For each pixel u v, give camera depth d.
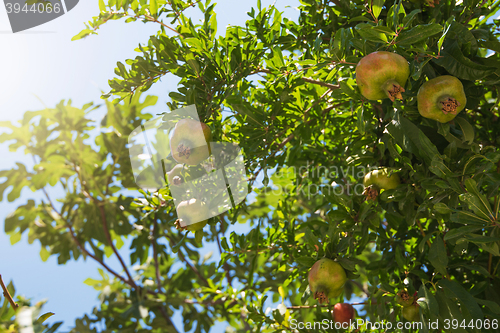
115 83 1.05
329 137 1.37
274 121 1.11
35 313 0.75
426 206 0.90
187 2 1.06
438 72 0.90
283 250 1.17
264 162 1.11
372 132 1.04
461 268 1.07
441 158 0.85
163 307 2.08
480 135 1.11
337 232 0.99
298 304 1.41
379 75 0.82
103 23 1.01
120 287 2.18
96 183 2.00
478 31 0.93
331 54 0.89
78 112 1.98
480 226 0.83
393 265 1.10
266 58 1.10
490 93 1.29
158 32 1.09
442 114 0.85
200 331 2.03
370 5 0.88
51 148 1.95
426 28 0.80
